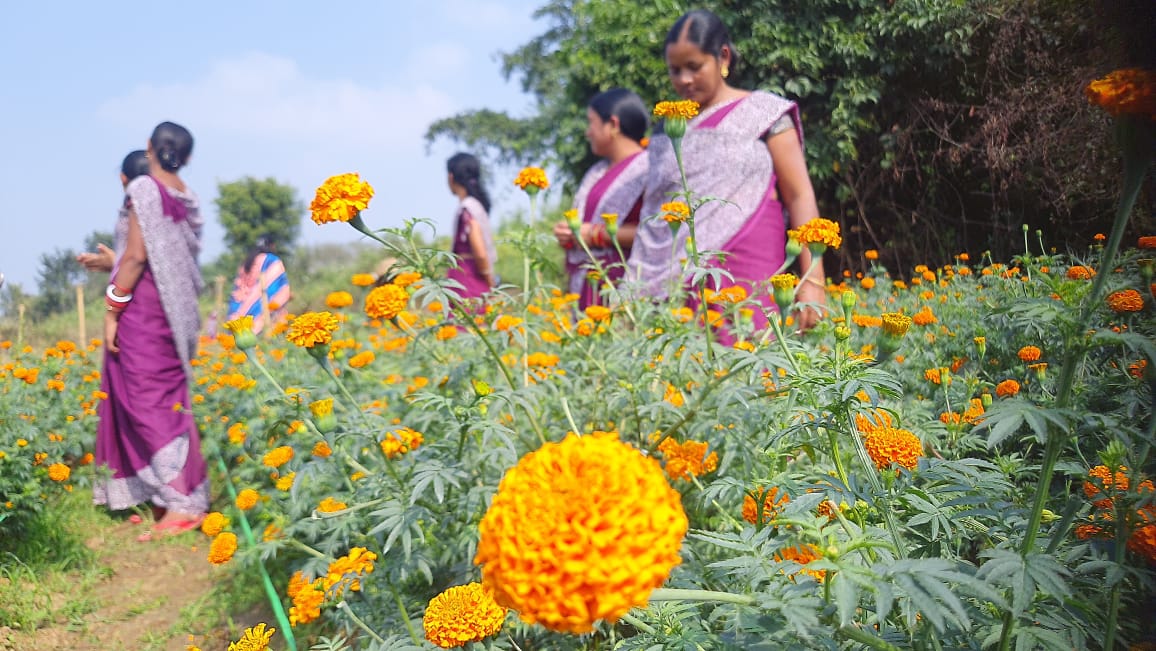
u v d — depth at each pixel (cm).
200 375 472
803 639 98
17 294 1199
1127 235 133
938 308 336
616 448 87
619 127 423
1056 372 200
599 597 77
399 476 198
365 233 180
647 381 211
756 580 108
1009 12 516
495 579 84
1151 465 104
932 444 184
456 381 236
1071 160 314
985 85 576
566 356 286
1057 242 339
